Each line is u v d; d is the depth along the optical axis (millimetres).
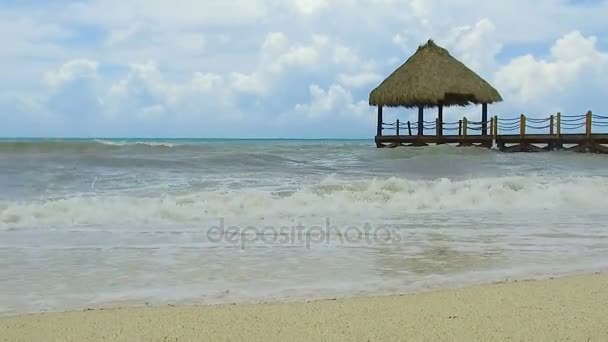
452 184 10484
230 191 9742
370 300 4148
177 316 3773
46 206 8023
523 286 4535
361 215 8234
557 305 3977
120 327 3561
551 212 8656
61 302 4172
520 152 23453
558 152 22656
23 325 3600
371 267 5254
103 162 14047
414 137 26906
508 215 8359
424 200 9312
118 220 7562
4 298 4266
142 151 18031
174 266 5242
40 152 16406
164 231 6941
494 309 3893
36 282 4699
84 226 7188
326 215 8195
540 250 6008
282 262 5426
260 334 3432
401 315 3771
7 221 7320
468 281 4793
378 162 16938
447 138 26281
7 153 15742
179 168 13797
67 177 11547
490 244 6285
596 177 11922
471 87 26594
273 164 15477
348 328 3525
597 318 3689
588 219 8047
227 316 3770
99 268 5156
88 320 3701
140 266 5234
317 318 3717
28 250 5855
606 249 6082
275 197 9031
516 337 3355
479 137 25219
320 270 5137
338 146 29531
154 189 10078
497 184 10523
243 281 4762
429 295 4277
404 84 26781
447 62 27344
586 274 5016
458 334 3408
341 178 12203
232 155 16719
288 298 4273
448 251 5930
